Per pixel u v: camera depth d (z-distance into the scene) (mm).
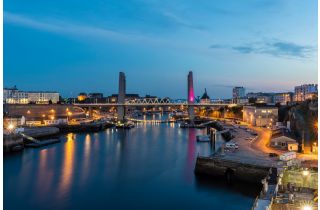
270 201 38188
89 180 72688
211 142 134750
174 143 133875
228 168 70938
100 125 195375
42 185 68438
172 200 58719
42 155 103312
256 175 65625
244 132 134125
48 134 154375
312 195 39562
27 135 133250
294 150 85812
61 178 74312
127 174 78188
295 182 46875
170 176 75688
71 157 100188
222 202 57031
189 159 96875
